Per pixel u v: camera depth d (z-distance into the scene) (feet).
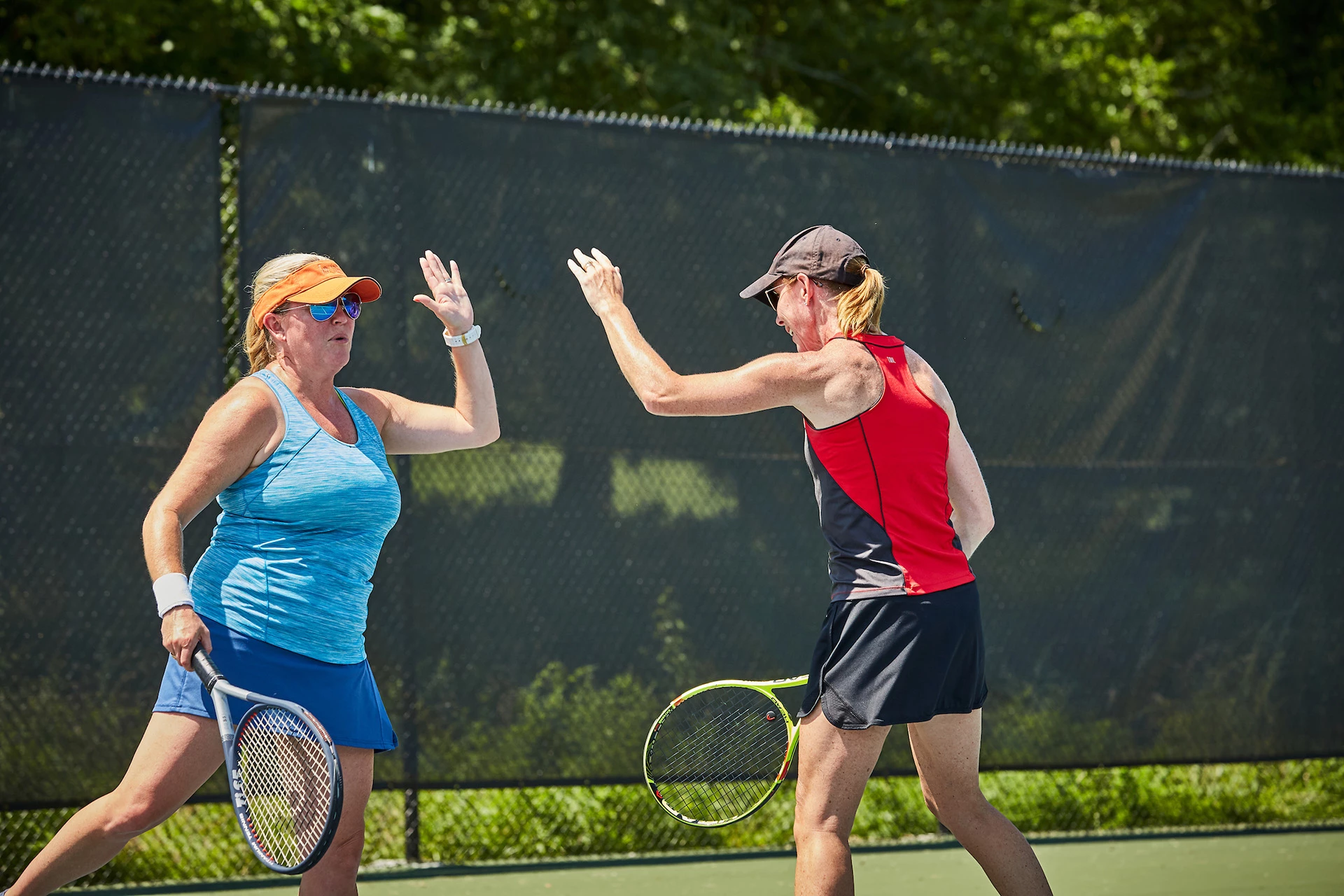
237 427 27.17
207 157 43.37
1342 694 50.62
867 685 28.04
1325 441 50.88
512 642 45.06
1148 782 52.90
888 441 28.37
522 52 86.17
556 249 45.68
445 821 47.47
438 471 44.75
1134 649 49.37
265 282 28.96
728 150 47.06
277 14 78.48
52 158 42.45
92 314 42.57
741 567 46.75
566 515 45.57
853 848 48.37
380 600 44.29
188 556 42.91
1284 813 53.31
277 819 26.66
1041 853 48.32
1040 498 48.91
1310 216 51.03
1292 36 103.86
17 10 76.59
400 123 44.52
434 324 44.57
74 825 27.04
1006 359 48.80
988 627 48.44
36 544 42.04
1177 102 102.94
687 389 28.35
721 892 43.19
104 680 42.29
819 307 30.04
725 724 41.32
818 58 97.60
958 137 95.81
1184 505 49.85
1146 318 49.80
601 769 45.50
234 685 26.91
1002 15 95.35
